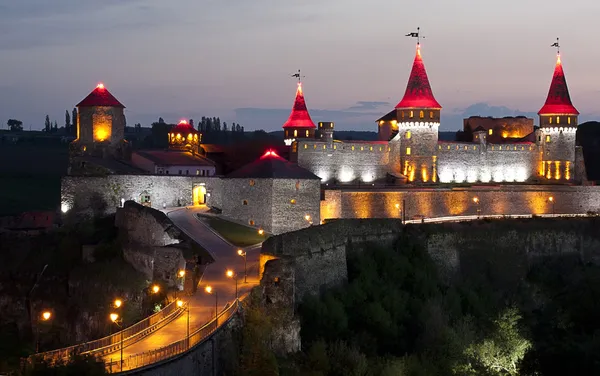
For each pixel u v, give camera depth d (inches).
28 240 5521.7
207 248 4458.7
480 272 5625.0
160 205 5625.0
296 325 3479.3
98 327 4318.4
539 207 6550.2
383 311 4234.7
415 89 6594.5
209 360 2775.6
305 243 4311.0
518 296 5428.2
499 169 7032.5
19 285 5027.1
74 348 2746.1
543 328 4874.5
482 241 5698.8
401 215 5792.3
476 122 7642.7
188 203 5738.2
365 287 4532.5
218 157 7116.1
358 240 5078.7
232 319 3043.8
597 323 4832.7
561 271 5841.5
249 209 5147.6
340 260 4694.9
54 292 4867.1
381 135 7367.1
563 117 7194.9
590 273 5679.1
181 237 4576.8
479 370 3946.9
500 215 6338.6
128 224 5073.8
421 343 4077.3
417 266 5118.1
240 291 3528.5
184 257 4030.5
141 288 4360.2
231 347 2947.8
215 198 5698.8
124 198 5502.0
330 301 4055.1
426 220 5841.5
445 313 4436.5
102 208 5433.1
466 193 6215.6
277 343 3366.1
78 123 6328.7
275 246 4119.1
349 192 5556.1
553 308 5157.5
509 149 7071.9
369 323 4175.7
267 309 3437.5
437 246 5452.8
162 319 3137.3
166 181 5639.8
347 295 4350.4
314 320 3905.0
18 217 6830.7
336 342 3627.0
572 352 4178.2
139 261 4648.1
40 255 5226.4
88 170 5777.6
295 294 4025.6
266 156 5354.3
